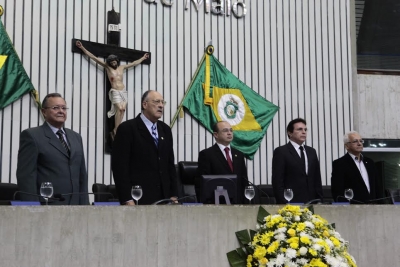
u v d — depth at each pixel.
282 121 10.45
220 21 10.20
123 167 5.54
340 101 10.89
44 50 8.80
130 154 5.62
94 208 3.94
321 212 4.73
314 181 6.48
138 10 9.56
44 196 4.47
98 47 9.10
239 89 10.15
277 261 4.18
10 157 8.41
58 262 3.80
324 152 10.65
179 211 4.20
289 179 6.32
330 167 10.65
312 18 10.91
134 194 4.98
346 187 6.70
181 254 4.17
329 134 10.73
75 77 8.96
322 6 10.99
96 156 8.97
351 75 11.02
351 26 11.18
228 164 6.28
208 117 9.87
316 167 6.52
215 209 4.32
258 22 10.50
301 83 10.66
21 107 8.55
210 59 10.02
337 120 10.82
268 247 4.26
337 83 10.91
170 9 9.83
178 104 9.70
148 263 4.05
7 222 3.70
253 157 10.11
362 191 6.64
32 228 3.76
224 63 10.17
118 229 3.99
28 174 4.98
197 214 4.25
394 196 6.50
